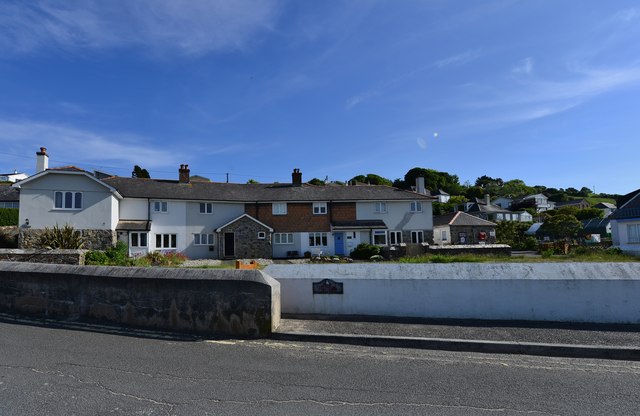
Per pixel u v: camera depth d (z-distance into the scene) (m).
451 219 44.94
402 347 6.43
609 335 6.53
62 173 26.70
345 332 6.84
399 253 28.22
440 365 5.50
